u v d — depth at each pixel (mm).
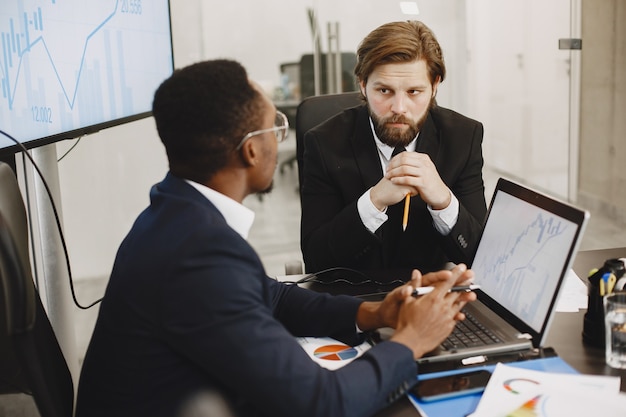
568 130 4668
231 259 1033
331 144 1854
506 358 1216
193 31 4266
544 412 1021
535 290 1271
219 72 1100
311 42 4449
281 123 1195
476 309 1405
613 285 1242
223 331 998
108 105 2207
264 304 1098
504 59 4699
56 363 1209
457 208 1654
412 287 1265
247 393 1018
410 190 1619
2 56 1597
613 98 4395
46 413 1133
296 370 1017
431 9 4539
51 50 1842
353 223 1661
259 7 4340
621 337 1169
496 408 1038
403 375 1095
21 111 1682
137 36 2453
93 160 3680
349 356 1272
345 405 1023
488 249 1476
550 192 4820
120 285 1078
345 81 4531
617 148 4383
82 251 3721
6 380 1451
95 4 2111
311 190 1860
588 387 1092
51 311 2271
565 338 1303
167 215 1090
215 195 1127
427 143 1845
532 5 4617
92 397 1123
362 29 4477
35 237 2252
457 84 4695
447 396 1098
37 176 2188
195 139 1089
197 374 1055
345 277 1691
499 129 4805
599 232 4312
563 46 4574
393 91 1657
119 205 3828
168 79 1116
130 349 1055
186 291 1007
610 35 4332
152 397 1058
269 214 4738
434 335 1151
